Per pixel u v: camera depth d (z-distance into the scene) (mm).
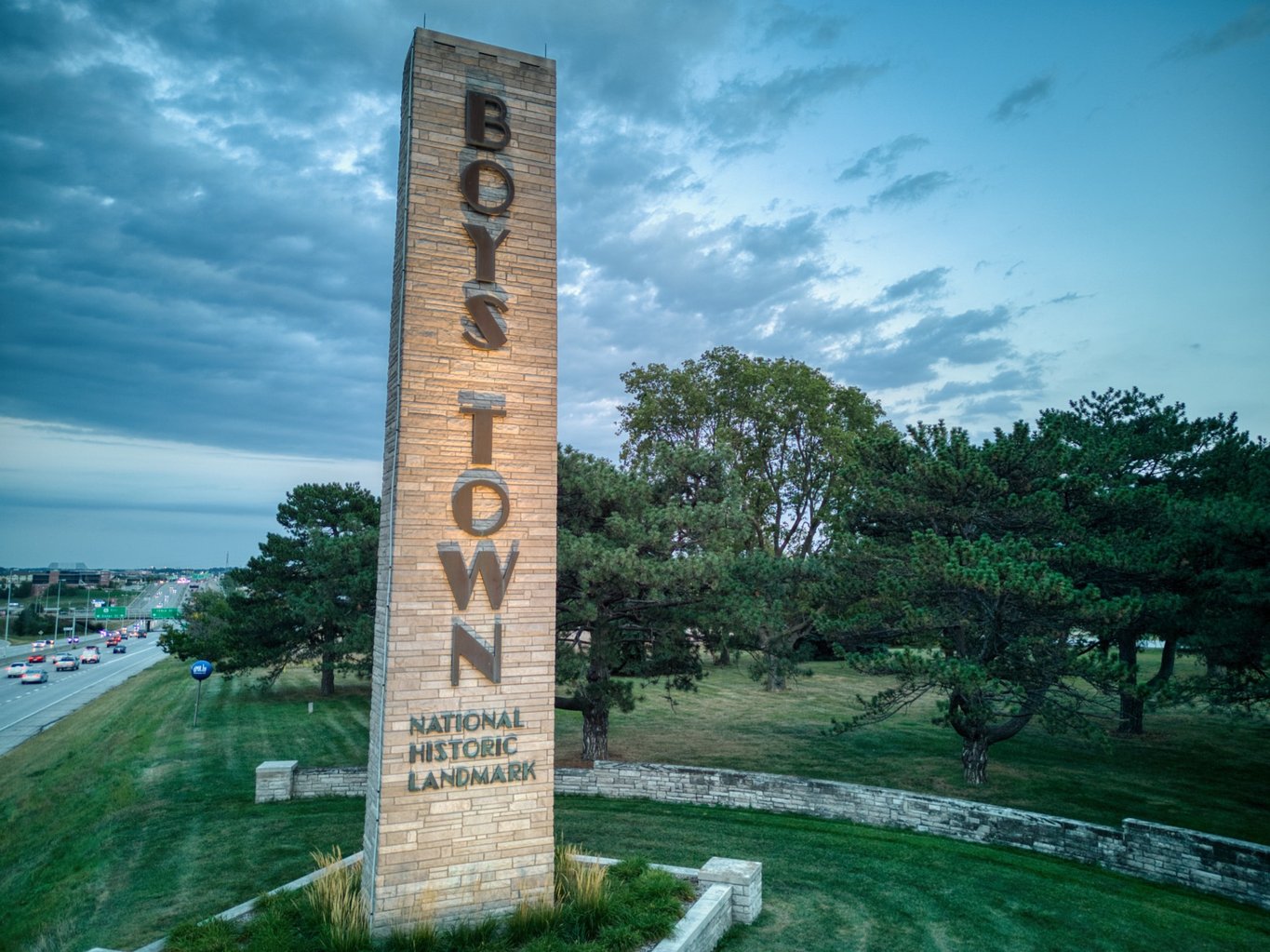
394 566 11664
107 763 28250
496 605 12234
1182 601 22172
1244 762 26391
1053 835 16906
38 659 90625
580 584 23891
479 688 12008
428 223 12312
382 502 12805
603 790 21734
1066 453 22547
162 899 14445
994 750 28391
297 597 41188
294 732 31453
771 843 17625
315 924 11391
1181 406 32031
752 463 53906
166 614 117500
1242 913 14047
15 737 43000
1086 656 20328
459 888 11594
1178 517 22891
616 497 25172
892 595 23109
